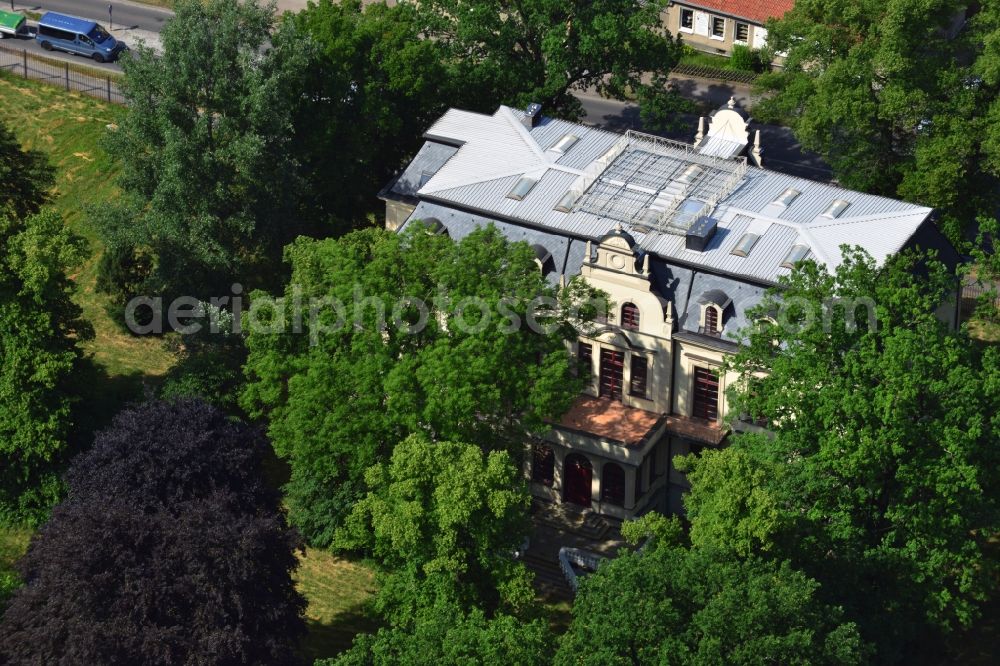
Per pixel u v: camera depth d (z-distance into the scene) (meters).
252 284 153.75
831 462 113.38
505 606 116.19
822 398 114.19
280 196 147.75
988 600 127.31
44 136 181.12
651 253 132.62
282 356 127.06
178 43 143.25
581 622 103.00
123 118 147.12
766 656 98.81
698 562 103.88
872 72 147.88
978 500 114.19
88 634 107.00
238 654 110.00
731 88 183.12
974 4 183.38
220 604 110.69
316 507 133.12
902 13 142.25
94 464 125.00
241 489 124.62
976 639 124.50
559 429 133.88
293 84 151.75
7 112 184.00
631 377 135.38
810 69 155.50
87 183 175.88
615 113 179.00
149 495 122.19
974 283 152.62
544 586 130.62
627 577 102.50
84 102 184.00
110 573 110.62
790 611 100.69
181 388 140.12
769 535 109.94
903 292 115.31
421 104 157.88
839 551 114.62
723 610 99.75
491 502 112.62
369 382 121.94
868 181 153.75
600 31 155.75
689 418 134.50
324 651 124.56
